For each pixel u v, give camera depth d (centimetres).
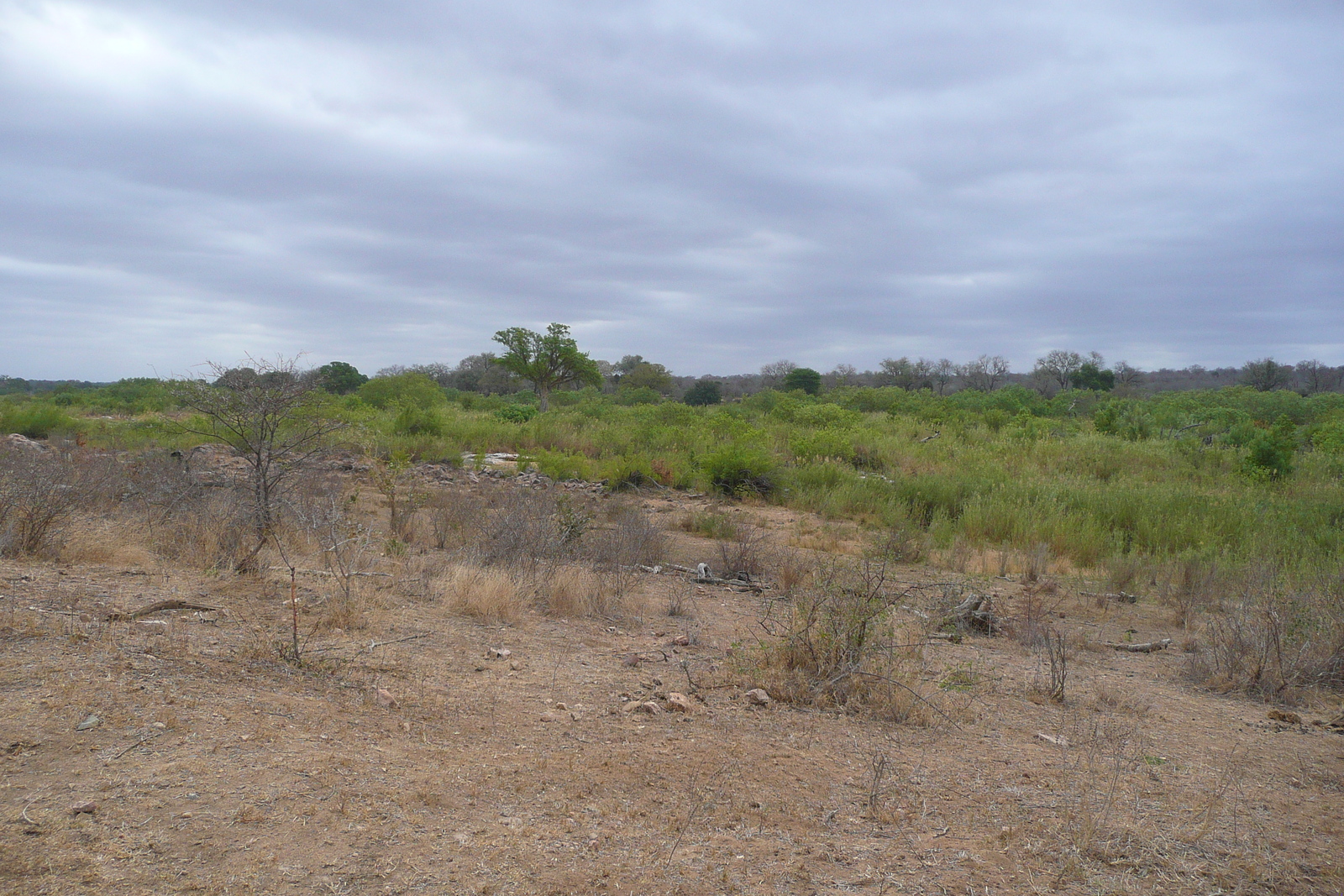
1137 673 621
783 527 1318
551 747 380
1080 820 331
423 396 3150
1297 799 372
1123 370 7106
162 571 634
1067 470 1848
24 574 568
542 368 4941
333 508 845
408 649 518
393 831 282
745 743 405
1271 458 1723
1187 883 285
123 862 245
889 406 3672
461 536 952
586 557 896
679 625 677
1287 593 733
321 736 354
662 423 2756
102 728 328
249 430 755
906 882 278
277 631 509
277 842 266
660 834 303
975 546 1177
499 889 255
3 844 246
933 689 501
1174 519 1220
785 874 279
